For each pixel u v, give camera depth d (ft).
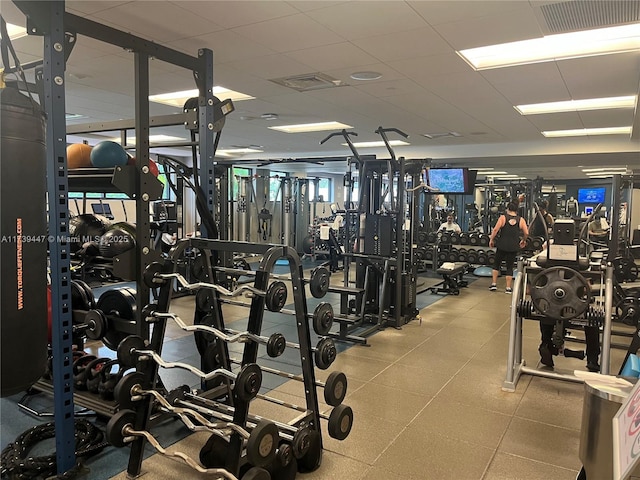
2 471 7.73
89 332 9.62
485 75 14.99
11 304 6.96
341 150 36.76
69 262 7.78
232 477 6.77
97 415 10.07
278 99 19.07
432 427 9.67
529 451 8.77
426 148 33.32
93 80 16.33
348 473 8.02
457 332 17.08
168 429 9.49
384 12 10.19
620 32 11.60
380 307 17.28
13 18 10.68
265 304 7.75
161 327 8.26
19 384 7.18
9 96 6.84
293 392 11.30
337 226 33.91
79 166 9.91
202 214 10.13
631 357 8.11
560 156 29.89
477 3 9.66
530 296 11.75
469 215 46.42
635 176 20.54
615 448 3.51
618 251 22.20
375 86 16.75
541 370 12.59
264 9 10.14
